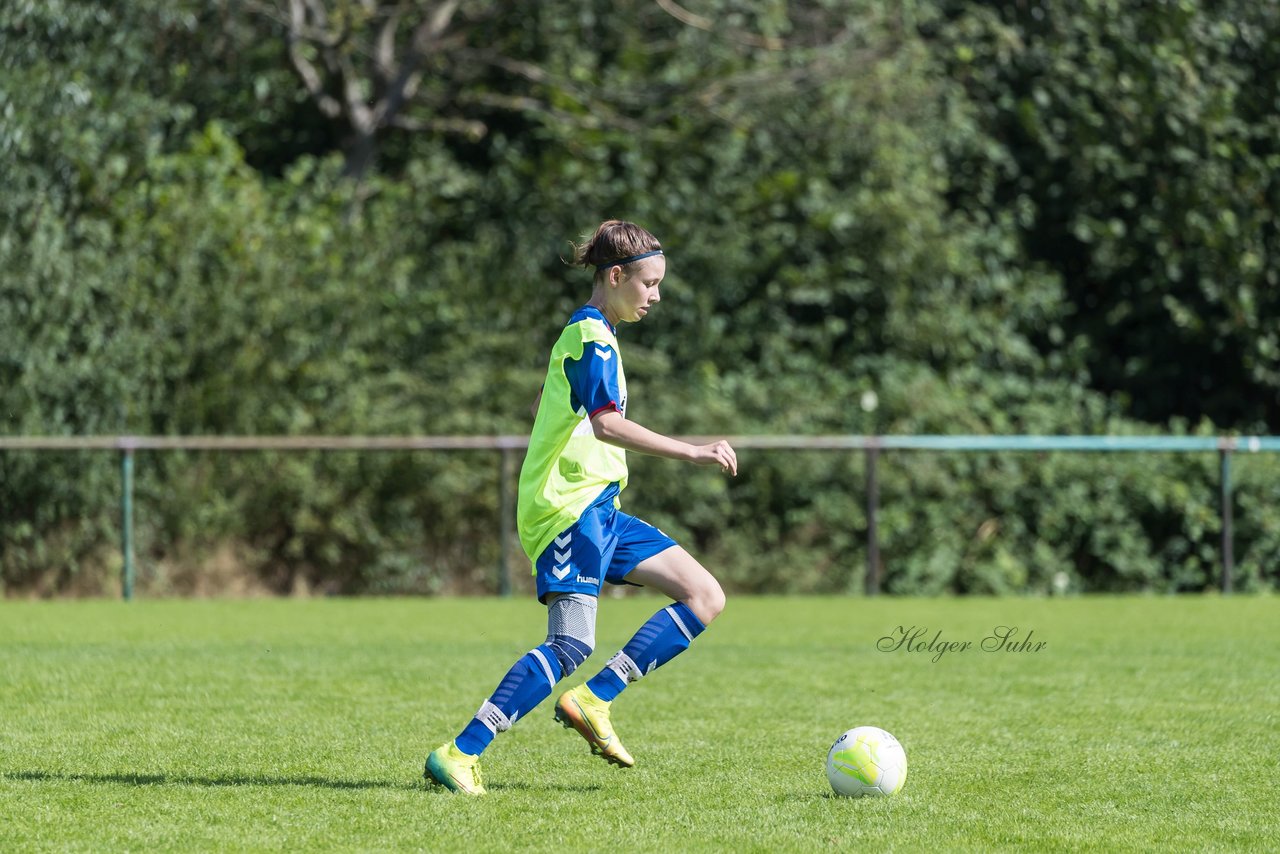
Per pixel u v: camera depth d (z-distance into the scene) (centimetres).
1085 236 5828
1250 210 5616
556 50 6009
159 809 1429
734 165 5806
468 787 1520
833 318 5675
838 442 4469
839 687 2420
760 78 5700
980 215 5897
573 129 5809
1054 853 1275
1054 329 5784
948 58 6194
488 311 5347
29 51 4694
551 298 5603
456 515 4612
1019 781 1612
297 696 2284
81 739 1859
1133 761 1742
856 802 1490
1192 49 5769
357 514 4578
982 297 5778
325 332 4862
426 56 5722
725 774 1652
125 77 5009
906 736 1925
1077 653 2936
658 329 5566
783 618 3725
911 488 4753
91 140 4700
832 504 4706
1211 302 5725
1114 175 5875
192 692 2325
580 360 1541
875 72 5828
